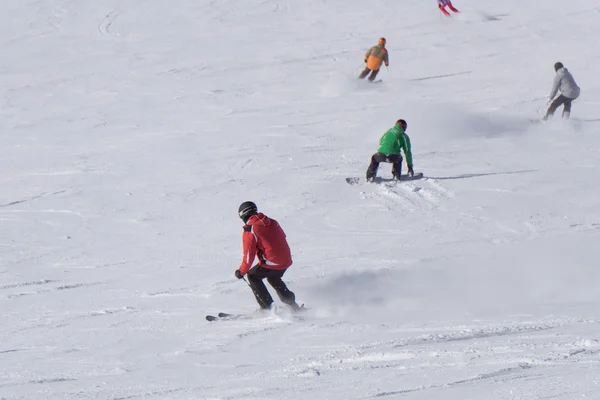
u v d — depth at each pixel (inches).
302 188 2065.7
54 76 4052.7
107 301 1304.1
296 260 1513.3
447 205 1877.5
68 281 1460.4
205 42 4756.4
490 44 4301.2
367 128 2731.3
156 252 1649.9
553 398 549.6
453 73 3676.2
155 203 2027.6
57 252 1688.0
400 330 983.0
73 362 946.7
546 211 1787.6
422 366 754.2
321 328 1047.6
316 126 2807.6
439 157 2338.8
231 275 1440.7
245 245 1139.9
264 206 1943.9
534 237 1592.0
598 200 1855.3
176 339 1048.2
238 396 707.4
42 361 956.0
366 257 1502.2
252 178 2193.7
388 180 2096.5
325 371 786.8
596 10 5019.7
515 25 4766.2
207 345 1002.7
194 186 2154.3
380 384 687.1
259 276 1159.6
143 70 4097.0
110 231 1830.7
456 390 625.0
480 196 1930.4
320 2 5684.1
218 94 3472.0
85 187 2219.5
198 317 1178.0
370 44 4507.9
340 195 1998.0
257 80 3737.7
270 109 3132.4
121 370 891.4
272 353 916.6
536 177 2074.3
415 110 2940.5
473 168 2198.6
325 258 1517.0
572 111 2866.6
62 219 1945.1
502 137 2551.7
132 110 3260.3
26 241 1782.7
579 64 3693.4
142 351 991.6
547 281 1274.6
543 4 5300.2
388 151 2057.1
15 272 1540.4
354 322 1072.8
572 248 1483.8
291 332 1039.6
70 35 5083.7
